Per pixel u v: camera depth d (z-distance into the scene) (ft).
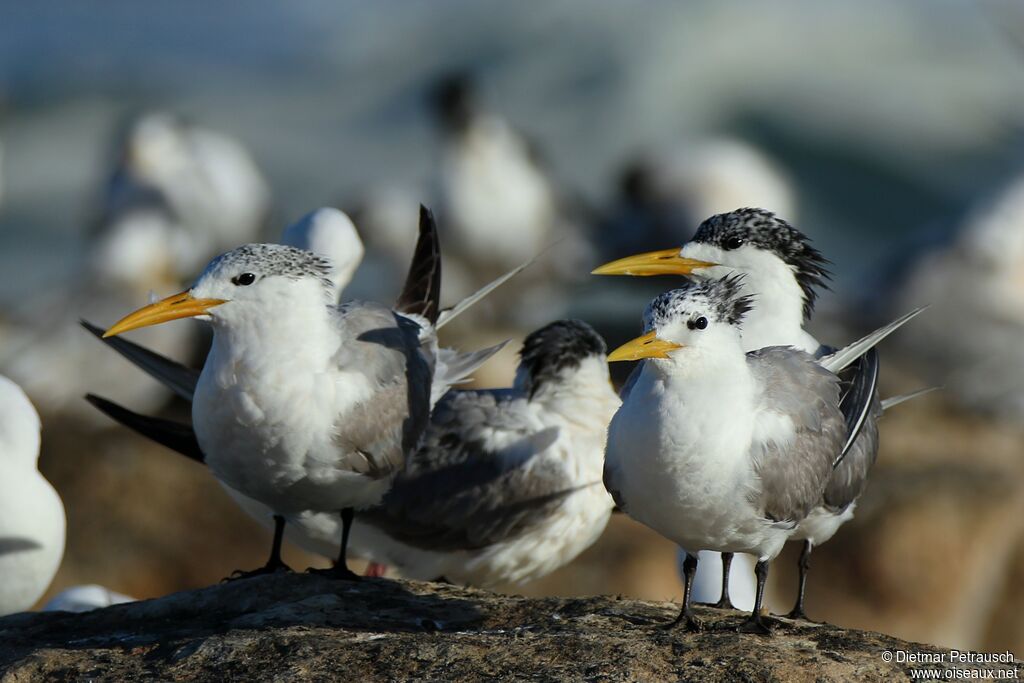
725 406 22.39
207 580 49.62
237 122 115.85
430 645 22.67
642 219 71.77
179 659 22.89
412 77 119.85
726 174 73.31
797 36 114.01
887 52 112.57
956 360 58.75
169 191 68.08
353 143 111.65
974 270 59.52
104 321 59.47
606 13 117.80
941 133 105.09
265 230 76.59
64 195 104.22
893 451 53.31
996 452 53.72
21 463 30.50
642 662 21.86
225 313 25.13
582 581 45.80
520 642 22.72
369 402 26.17
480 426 33.63
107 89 123.85
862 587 48.55
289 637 23.26
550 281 66.13
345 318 26.84
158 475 52.11
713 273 28.07
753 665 21.75
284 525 30.68
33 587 31.01
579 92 110.01
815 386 24.12
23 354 57.82
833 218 98.32
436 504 33.30
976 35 114.73
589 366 34.04
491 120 65.05
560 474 33.50
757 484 22.67
